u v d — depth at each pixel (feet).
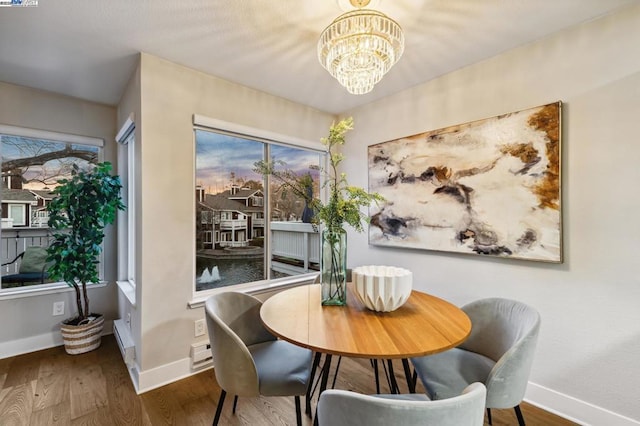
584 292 5.58
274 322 4.37
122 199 9.51
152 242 6.66
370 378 7.16
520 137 6.31
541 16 5.41
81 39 5.99
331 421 2.89
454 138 7.43
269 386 4.37
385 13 5.30
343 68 5.07
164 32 5.82
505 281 6.64
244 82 8.11
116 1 4.91
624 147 5.16
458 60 7.00
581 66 5.60
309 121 10.03
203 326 7.47
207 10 5.18
